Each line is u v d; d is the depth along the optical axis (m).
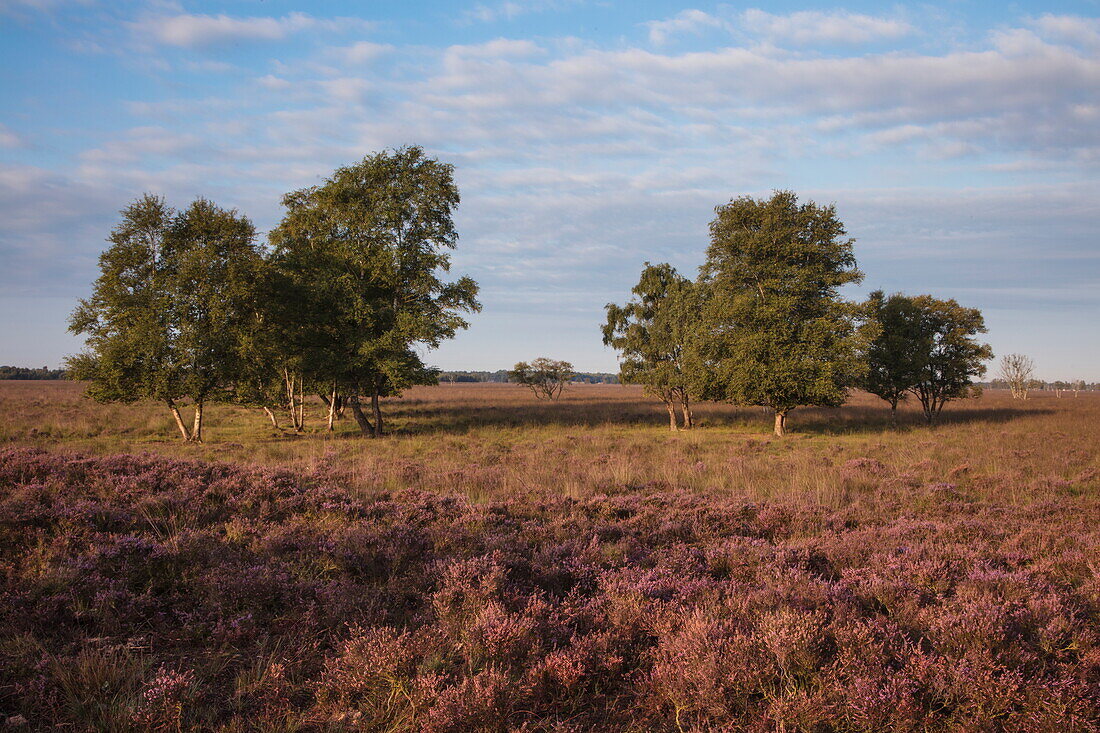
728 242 31.84
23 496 7.87
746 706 3.75
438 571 6.22
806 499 11.49
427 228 29.50
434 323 28.33
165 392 23.70
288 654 4.44
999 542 8.37
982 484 13.50
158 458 12.35
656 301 35.75
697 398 33.25
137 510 7.99
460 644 4.57
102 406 39.50
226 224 25.09
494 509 10.07
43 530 6.54
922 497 11.93
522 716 3.81
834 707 3.57
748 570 6.77
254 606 5.19
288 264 28.69
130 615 4.92
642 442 24.33
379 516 9.19
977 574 6.29
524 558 6.98
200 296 24.66
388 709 3.74
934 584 6.16
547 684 4.16
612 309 36.19
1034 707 3.60
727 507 10.40
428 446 22.47
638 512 10.19
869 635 4.47
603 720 3.85
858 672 3.97
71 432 24.47
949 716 3.65
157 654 4.41
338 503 9.61
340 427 32.59
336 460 17.81
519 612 5.27
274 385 29.31
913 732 3.52
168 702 3.55
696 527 9.04
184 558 6.13
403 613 5.40
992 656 4.20
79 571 5.34
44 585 5.02
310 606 5.14
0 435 22.58
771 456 20.05
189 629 4.72
